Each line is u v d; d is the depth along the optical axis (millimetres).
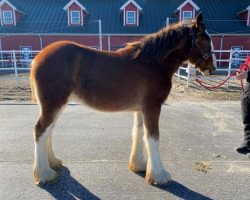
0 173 3883
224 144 5008
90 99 3578
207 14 24547
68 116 6617
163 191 3514
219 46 22656
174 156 4488
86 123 6121
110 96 3553
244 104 4586
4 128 5750
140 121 3945
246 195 3445
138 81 3549
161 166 3682
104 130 5688
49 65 3379
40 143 3525
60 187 3570
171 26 3787
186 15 23359
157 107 3627
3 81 12195
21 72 16922
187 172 3984
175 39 3646
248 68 4379
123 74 3520
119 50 3713
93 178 3805
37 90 3439
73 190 3514
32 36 22141
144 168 3992
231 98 8734
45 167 3607
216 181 3758
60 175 3859
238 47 22672
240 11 23859
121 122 6207
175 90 10039
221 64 22219
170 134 5465
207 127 5922
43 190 3496
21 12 23188
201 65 3918
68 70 3416
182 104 7918
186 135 5426
